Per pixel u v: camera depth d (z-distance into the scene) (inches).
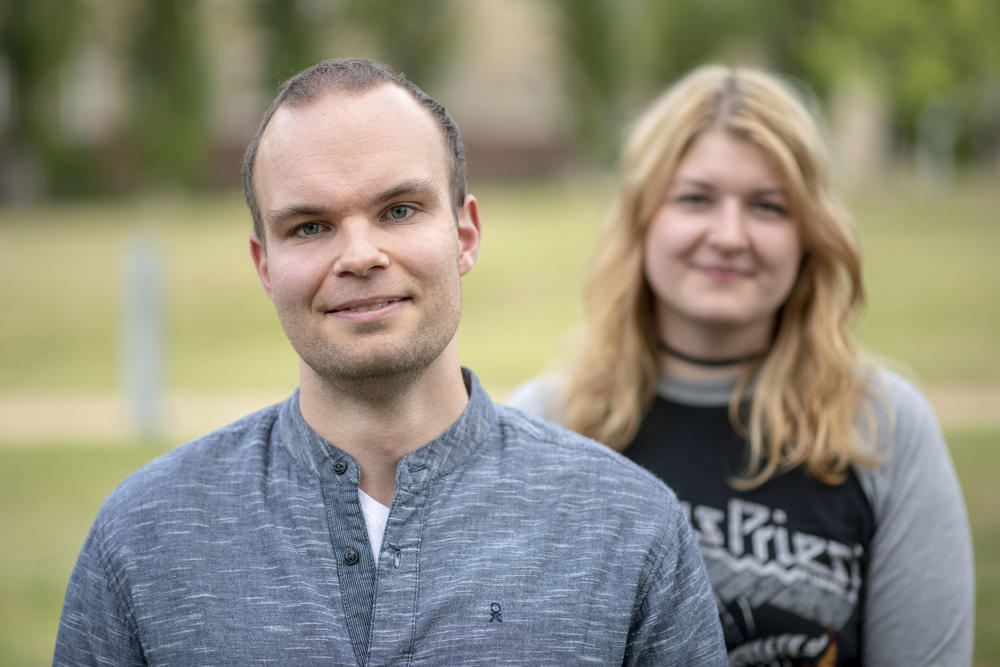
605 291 105.5
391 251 65.4
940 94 927.7
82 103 1382.9
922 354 413.1
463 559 67.0
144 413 338.0
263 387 396.8
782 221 98.8
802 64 1396.4
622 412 101.5
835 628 90.9
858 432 94.4
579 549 68.0
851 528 92.6
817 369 97.9
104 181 1299.2
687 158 99.6
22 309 564.7
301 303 66.3
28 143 1230.3
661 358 103.7
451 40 1563.7
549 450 71.6
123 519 68.6
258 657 65.0
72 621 68.5
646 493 70.8
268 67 1465.3
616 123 1585.9
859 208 971.9
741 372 101.1
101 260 709.3
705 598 71.5
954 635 89.4
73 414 362.0
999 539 208.8
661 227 100.3
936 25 845.8
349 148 65.5
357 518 67.6
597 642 66.3
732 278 97.8
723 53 1549.0
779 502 93.9
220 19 1448.1
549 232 815.1
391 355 65.2
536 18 1664.6
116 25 1263.5
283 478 69.1
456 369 70.9
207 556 67.2
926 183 1348.4
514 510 68.7
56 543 227.6
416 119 67.6
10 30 1187.3
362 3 1496.1
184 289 617.9
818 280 100.6
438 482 68.6
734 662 92.6
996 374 376.2
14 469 286.8
